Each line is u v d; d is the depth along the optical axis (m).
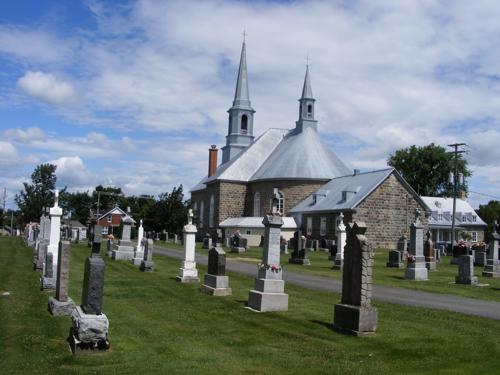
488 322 14.37
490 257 30.67
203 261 35.09
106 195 111.62
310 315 15.05
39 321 13.14
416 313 15.62
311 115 75.56
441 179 93.56
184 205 76.88
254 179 72.69
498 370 9.95
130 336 12.17
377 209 55.62
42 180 80.88
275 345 11.75
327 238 58.31
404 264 35.91
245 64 85.94
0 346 10.88
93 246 10.92
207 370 9.73
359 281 12.66
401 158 94.94
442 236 81.12
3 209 116.69
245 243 49.66
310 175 67.44
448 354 10.92
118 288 20.11
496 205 106.19
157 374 9.36
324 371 9.80
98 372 9.36
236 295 19.00
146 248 27.39
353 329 12.57
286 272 28.91
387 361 10.47
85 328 10.53
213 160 88.50
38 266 24.45
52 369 9.47
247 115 85.19
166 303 17.16
